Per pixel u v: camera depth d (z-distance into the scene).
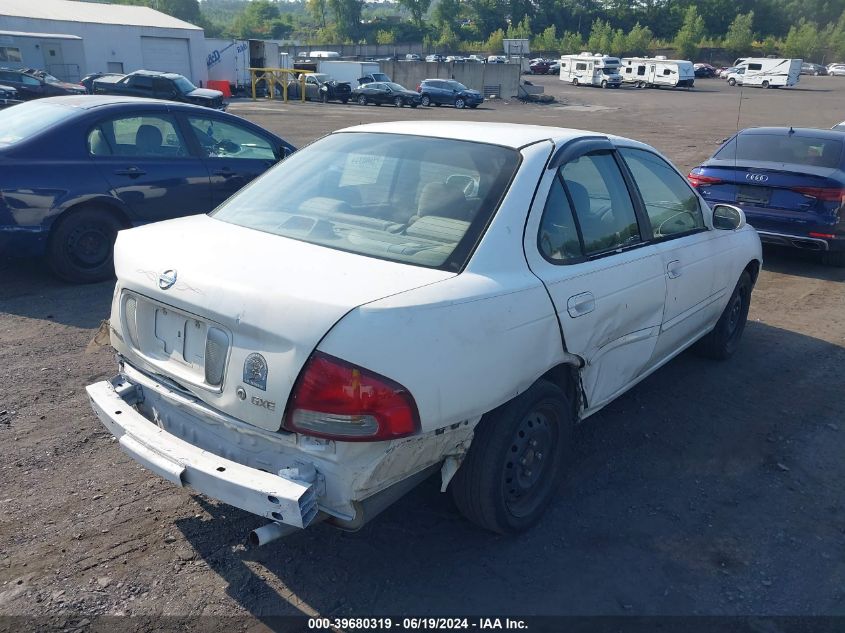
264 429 2.67
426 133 3.79
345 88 42.75
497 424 3.10
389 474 2.70
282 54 50.50
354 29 155.75
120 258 3.27
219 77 45.81
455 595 3.04
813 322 6.79
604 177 3.89
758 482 4.00
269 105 38.44
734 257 5.17
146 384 3.12
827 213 7.95
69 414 4.42
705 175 8.64
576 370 3.53
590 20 138.25
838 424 4.72
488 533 3.46
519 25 134.88
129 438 2.95
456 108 42.66
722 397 5.05
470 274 2.96
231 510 3.54
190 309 2.83
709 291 4.85
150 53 41.84
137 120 7.04
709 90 62.56
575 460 4.15
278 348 2.60
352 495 2.63
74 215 6.67
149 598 2.95
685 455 4.25
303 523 2.52
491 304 2.91
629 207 4.03
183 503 3.58
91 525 3.38
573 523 3.56
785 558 3.37
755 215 8.28
